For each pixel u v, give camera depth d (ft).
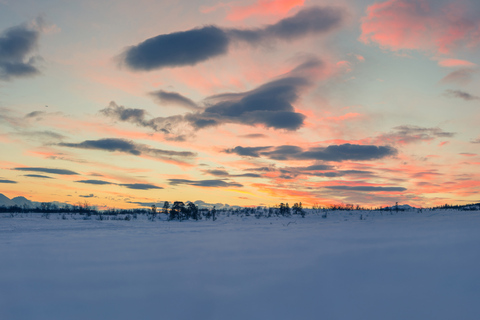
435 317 11.19
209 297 14.33
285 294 14.49
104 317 12.12
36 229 75.51
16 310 13.06
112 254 27.86
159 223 114.73
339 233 47.78
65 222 110.93
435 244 28.48
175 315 12.24
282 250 28.43
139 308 13.14
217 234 52.95
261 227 81.30
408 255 22.98
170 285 16.55
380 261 21.09
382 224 75.20
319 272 18.52
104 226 90.84
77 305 13.58
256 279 17.37
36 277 18.83
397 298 13.41
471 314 11.34
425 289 14.39
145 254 27.61
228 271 19.61
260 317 11.80
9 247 34.50
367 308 12.37
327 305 12.88
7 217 129.18
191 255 26.58
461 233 38.88
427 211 144.97
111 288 16.14
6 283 17.42
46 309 13.17
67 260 24.85
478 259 20.25
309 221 122.62
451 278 15.98
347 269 19.06
